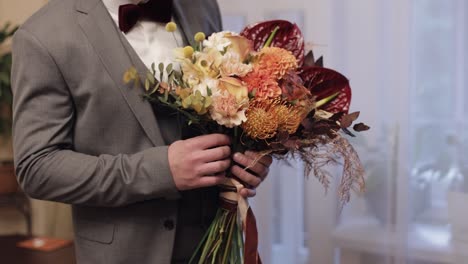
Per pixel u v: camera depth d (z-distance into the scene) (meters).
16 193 2.22
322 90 1.10
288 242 1.91
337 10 1.75
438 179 1.67
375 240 1.75
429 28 1.65
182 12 1.22
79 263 1.11
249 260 1.07
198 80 0.96
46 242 1.97
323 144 1.00
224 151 1.01
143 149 1.06
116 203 1.01
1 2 2.25
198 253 1.13
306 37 1.79
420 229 1.70
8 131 2.26
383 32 1.70
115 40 1.06
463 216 1.64
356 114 0.98
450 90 1.64
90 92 1.02
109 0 1.14
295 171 1.88
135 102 1.04
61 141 1.03
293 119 0.96
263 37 1.13
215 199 1.16
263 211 1.92
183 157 0.99
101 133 1.05
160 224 1.07
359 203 1.76
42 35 1.02
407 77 1.66
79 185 0.99
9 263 1.76
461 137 1.63
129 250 1.06
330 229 1.82
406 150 1.68
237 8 1.87
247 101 0.94
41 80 1.01
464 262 1.65
